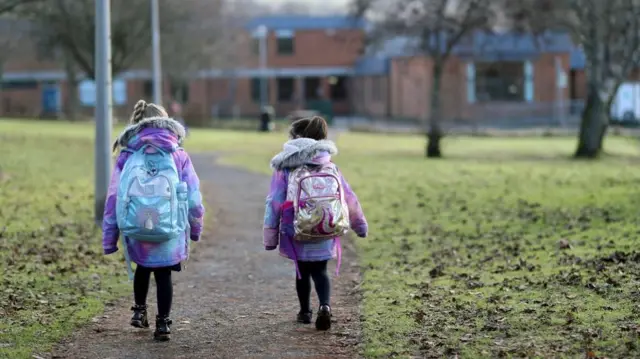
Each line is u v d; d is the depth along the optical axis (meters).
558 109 80.19
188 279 14.66
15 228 19.05
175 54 77.00
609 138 63.69
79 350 9.98
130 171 9.84
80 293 13.12
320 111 90.56
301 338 10.56
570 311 11.05
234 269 15.54
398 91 90.06
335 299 12.92
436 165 40.59
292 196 10.43
